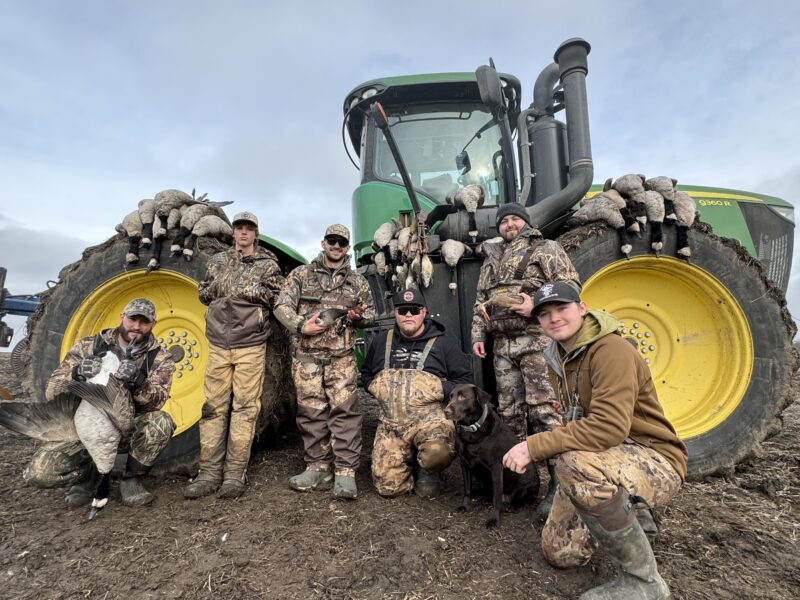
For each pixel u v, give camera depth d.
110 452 2.53
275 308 2.99
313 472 3.04
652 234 3.30
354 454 2.99
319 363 3.08
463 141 4.50
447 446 2.85
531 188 4.19
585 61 3.57
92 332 3.53
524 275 2.84
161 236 3.39
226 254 3.15
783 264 5.27
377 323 3.86
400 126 4.56
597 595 1.79
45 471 2.59
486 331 3.07
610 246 3.30
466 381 3.12
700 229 3.35
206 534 2.40
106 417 2.51
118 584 1.98
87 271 3.47
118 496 2.88
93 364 2.62
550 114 4.27
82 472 2.77
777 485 3.04
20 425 2.50
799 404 6.00
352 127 5.16
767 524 2.51
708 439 3.21
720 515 2.61
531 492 2.74
